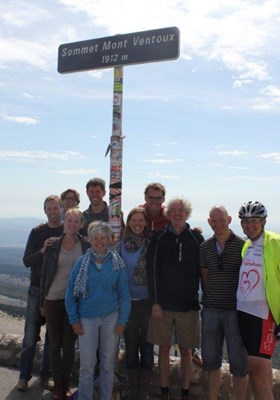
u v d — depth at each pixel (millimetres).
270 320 3510
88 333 3795
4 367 4855
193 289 4020
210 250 3914
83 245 4227
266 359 3490
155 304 4016
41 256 4320
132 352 4133
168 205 4070
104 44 4066
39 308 4422
